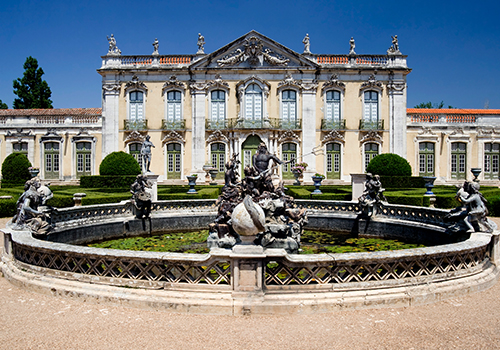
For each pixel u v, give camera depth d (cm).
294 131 3039
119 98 3055
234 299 489
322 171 3066
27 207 780
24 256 630
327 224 1274
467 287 556
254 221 495
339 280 516
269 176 973
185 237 1148
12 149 3086
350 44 3052
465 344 416
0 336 433
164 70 3016
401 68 2995
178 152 3080
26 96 4603
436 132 3084
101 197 1442
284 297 492
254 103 3027
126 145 3056
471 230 761
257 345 411
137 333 438
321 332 440
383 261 521
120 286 529
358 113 3047
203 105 3038
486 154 3105
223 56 3030
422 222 1030
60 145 3072
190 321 466
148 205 1232
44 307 511
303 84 3027
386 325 459
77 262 562
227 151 3042
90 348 407
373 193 1170
